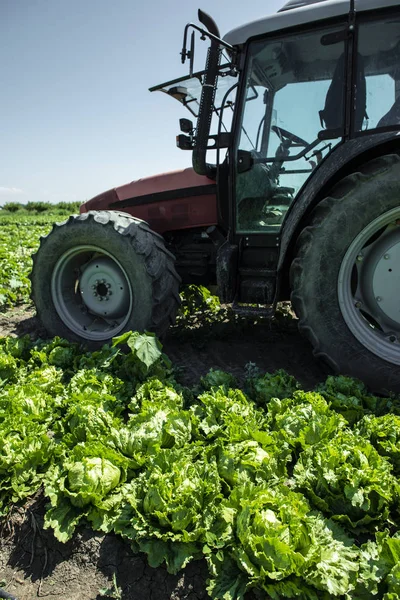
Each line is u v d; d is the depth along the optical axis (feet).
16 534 6.81
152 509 6.26
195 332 13.83
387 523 6.54
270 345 13.39
